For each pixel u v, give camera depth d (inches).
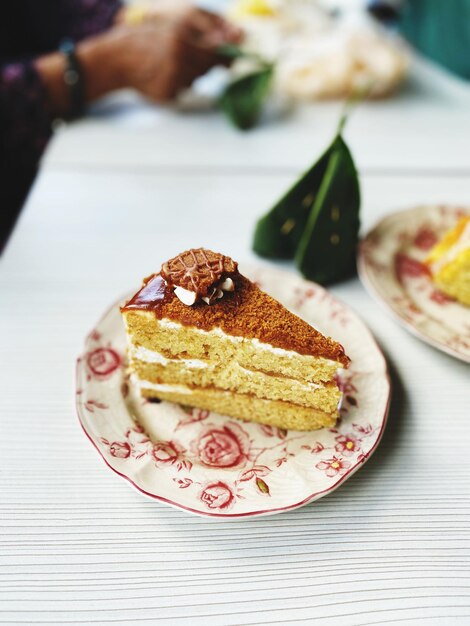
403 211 15.1
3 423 10.0
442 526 8.6
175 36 18.6
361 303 12.9
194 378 10.7
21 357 11.3
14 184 19.8
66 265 13.6
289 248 13.9
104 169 17.1
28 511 8.6
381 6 28.4
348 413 10.2
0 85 17.7
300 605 7.6
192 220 15.3
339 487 9.2
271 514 8.6
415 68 24.0
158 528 8.5
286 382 10.2
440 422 10.3
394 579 7.9
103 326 11.5
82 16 24.2
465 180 17.3
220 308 10.1
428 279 13.3
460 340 11.6
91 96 19.2
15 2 23.4
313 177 12.7
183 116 20.0
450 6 24.2
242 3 24.6
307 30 23.8
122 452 9.3
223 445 9.9
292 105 20.9
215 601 7.6
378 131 19.5
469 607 7.6
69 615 7.4
